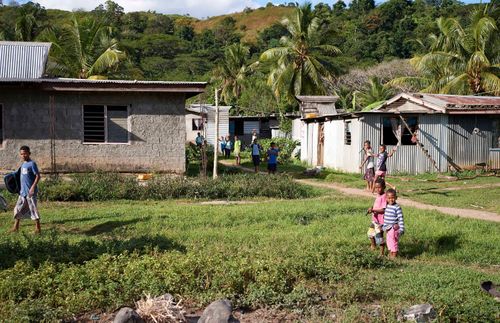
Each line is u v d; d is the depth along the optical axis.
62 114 18.55
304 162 30.97
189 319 6.27
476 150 24.05
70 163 18.69
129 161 19.09
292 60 41.31
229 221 11.99
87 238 9.93
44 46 20.67
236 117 46.56
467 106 23.38
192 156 29.05
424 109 23.84
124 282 6.89
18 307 6.03
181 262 7.48
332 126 25.86
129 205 14.55
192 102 61.19
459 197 16.69
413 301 6.74
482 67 32.81
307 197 17.16
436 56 34.12
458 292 7.00
